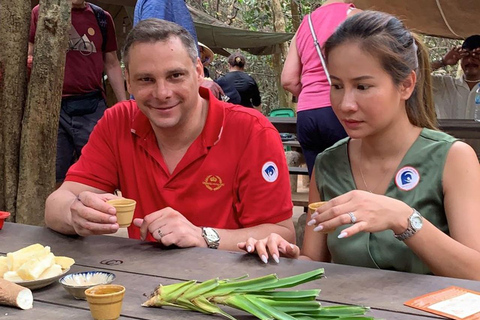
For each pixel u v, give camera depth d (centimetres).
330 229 166
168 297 144
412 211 170
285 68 403
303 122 380
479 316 135
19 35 369
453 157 194
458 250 174
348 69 184
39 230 224
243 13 1461
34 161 369
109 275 159
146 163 238
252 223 230
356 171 210
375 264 195
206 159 231
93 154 247
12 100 370
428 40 1365
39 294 158
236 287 146
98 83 467
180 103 220
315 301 137
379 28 184
